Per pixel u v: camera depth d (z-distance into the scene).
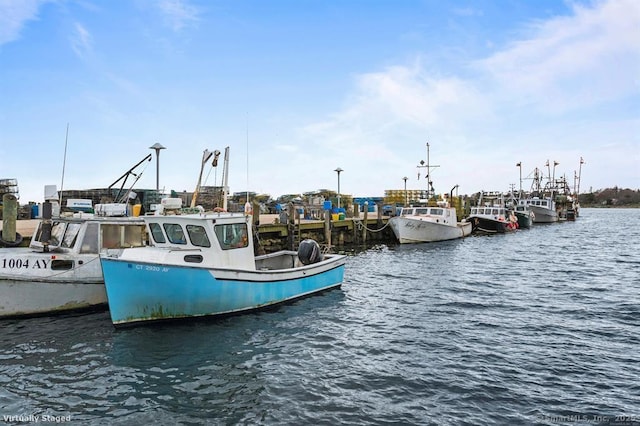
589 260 23.53
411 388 7.27
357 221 31.09
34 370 7.78
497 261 23.05
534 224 60.34
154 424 6.11
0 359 8.23
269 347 9.11
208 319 10.68
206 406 6.60
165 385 7.27
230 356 8.55
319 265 14.01
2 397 6.82
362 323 11.01
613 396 7.06
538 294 14.66
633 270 20.09
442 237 33.78
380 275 18.50
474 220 42.84
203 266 10.29
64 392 7.00
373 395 7.00
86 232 11.49
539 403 6.81
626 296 14.40
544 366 8.26
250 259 11.98
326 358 8.56
